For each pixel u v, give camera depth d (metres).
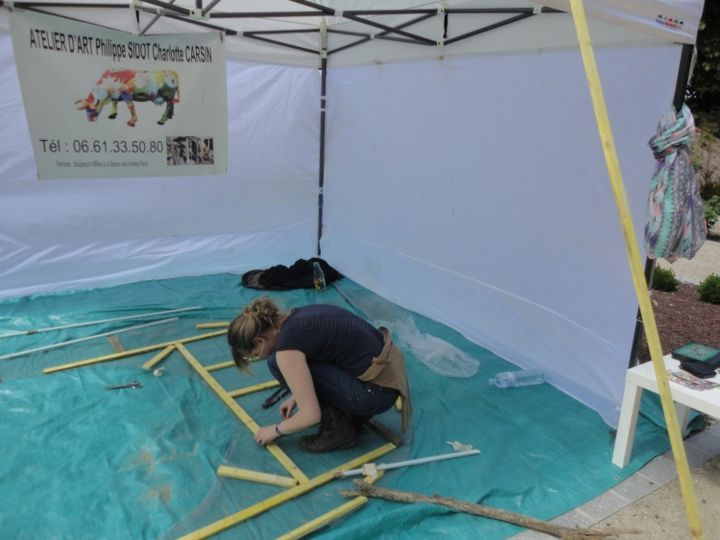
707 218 10.05
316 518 2.36
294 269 5.57
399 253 5.10
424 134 4.56
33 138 3.90
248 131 5.52
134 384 3.43
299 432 3.03
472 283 4.34
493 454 2.90
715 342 5.06
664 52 2.81
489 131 3.96
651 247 2.71
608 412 3.27
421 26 4.33
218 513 2.39
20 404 3.15
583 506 2.54
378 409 2.75
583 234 3.39
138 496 2.47
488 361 4.04
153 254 5.41
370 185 5.34
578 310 3.50
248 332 2.40
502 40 3.71
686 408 3.06
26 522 2.28
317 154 6.00
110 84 4.06
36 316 4.39
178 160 4.49
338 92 5.58
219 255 5.75
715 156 11.40
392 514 2.33
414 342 4.27
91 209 4.97
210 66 4.38
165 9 3.63
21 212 4.66
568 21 3.24
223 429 3.01
